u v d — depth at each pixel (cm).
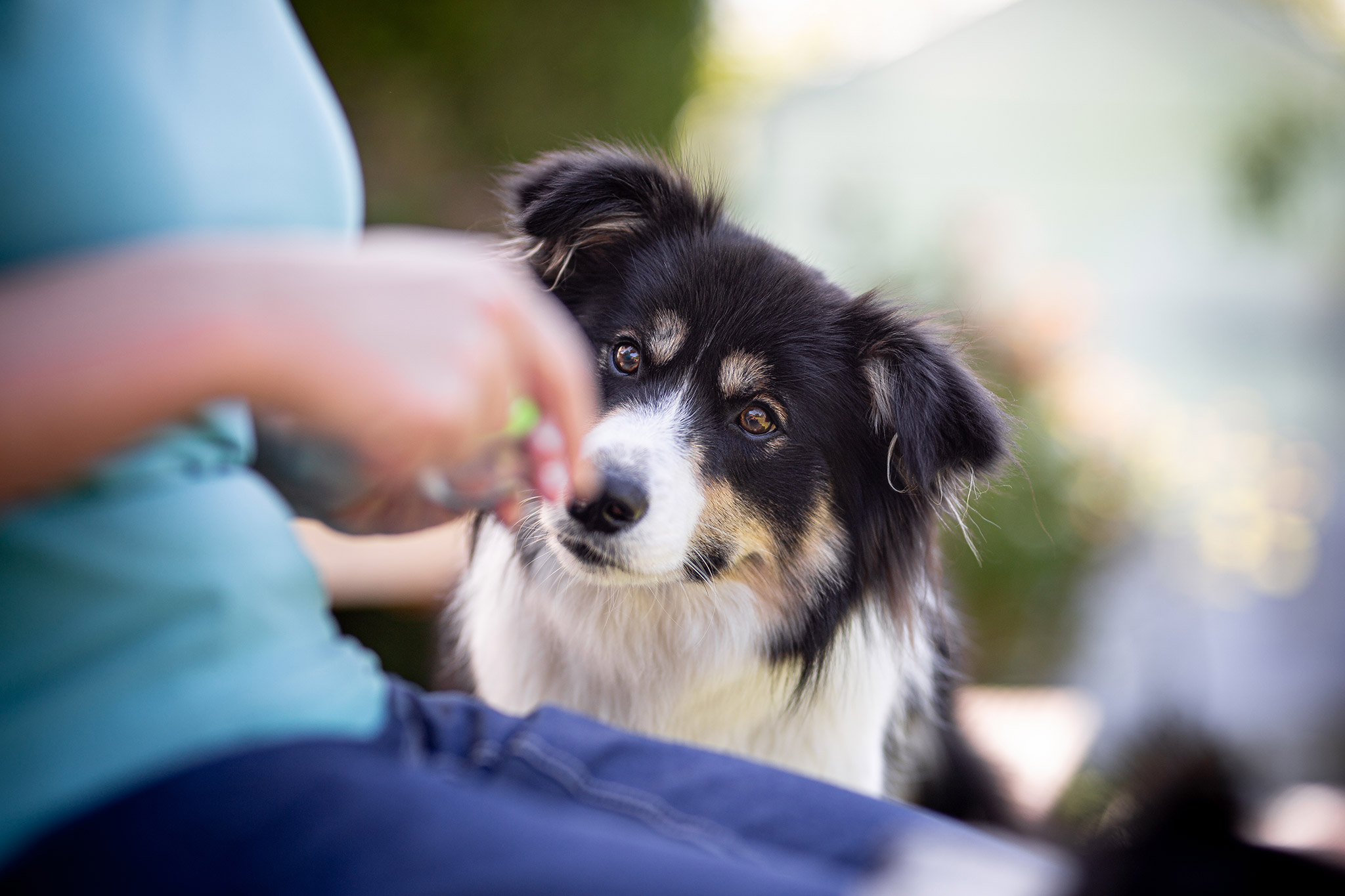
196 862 78
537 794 108
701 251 255
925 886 94
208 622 93
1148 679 491
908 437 228
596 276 261
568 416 85
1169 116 1040
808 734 250
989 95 1050
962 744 322
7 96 92
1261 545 598
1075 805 291
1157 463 547
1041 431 480
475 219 443
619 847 84
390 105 448
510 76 463
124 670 88
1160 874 95
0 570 86
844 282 281
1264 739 465
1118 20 1038
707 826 107
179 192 101
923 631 265
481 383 77
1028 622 484
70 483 88
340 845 79
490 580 253
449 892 76
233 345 70
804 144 1054
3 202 91
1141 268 1038
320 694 99
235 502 102
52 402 66
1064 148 1048
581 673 244
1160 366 1022
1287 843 99
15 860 80
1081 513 496
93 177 95
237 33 117
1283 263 1024
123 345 67
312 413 74
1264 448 670
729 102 1054
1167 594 568
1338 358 1007
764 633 247
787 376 243
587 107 480
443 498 101
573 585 236
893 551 255
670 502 219
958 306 513
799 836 108
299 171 120
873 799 116
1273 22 1032
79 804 83
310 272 75
